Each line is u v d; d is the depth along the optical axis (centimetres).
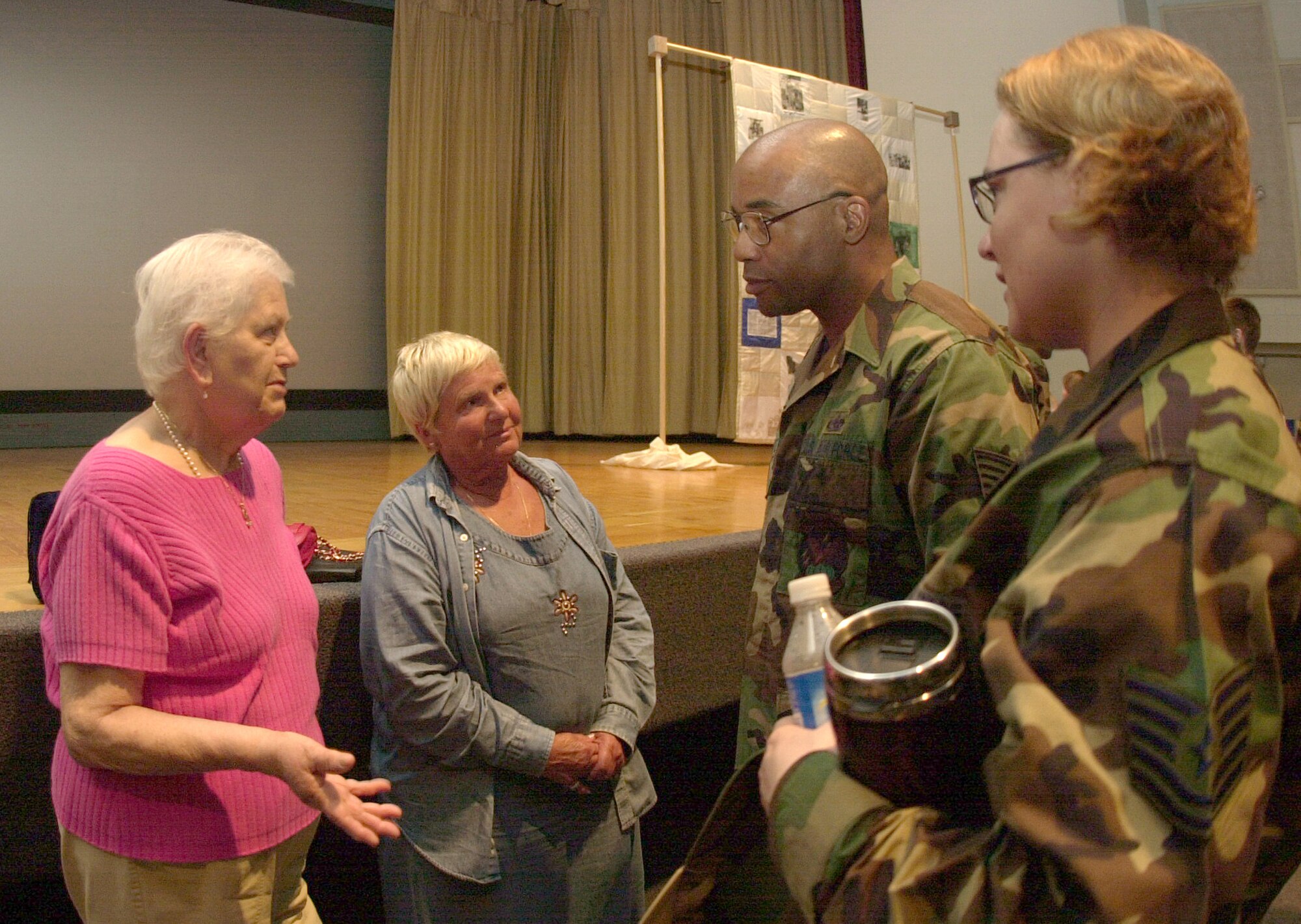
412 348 170
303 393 702
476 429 167
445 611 162
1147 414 57
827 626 74
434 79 688
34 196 618
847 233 135
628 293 725
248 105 675
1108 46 63
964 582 64
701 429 750
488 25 705
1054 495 59
